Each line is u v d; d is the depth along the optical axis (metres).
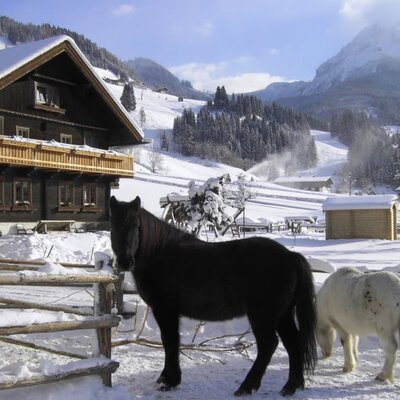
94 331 5.46
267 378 6.19
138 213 5.67
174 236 5.92
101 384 5.17
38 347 6.40
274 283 5.59
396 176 138.62
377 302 5.82
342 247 26.98
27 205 27.72
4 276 4.84
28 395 4.79
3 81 24.19
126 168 31.64
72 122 30.50
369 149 194.38
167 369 5.76
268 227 45.16
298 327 5.88
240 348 7.14
